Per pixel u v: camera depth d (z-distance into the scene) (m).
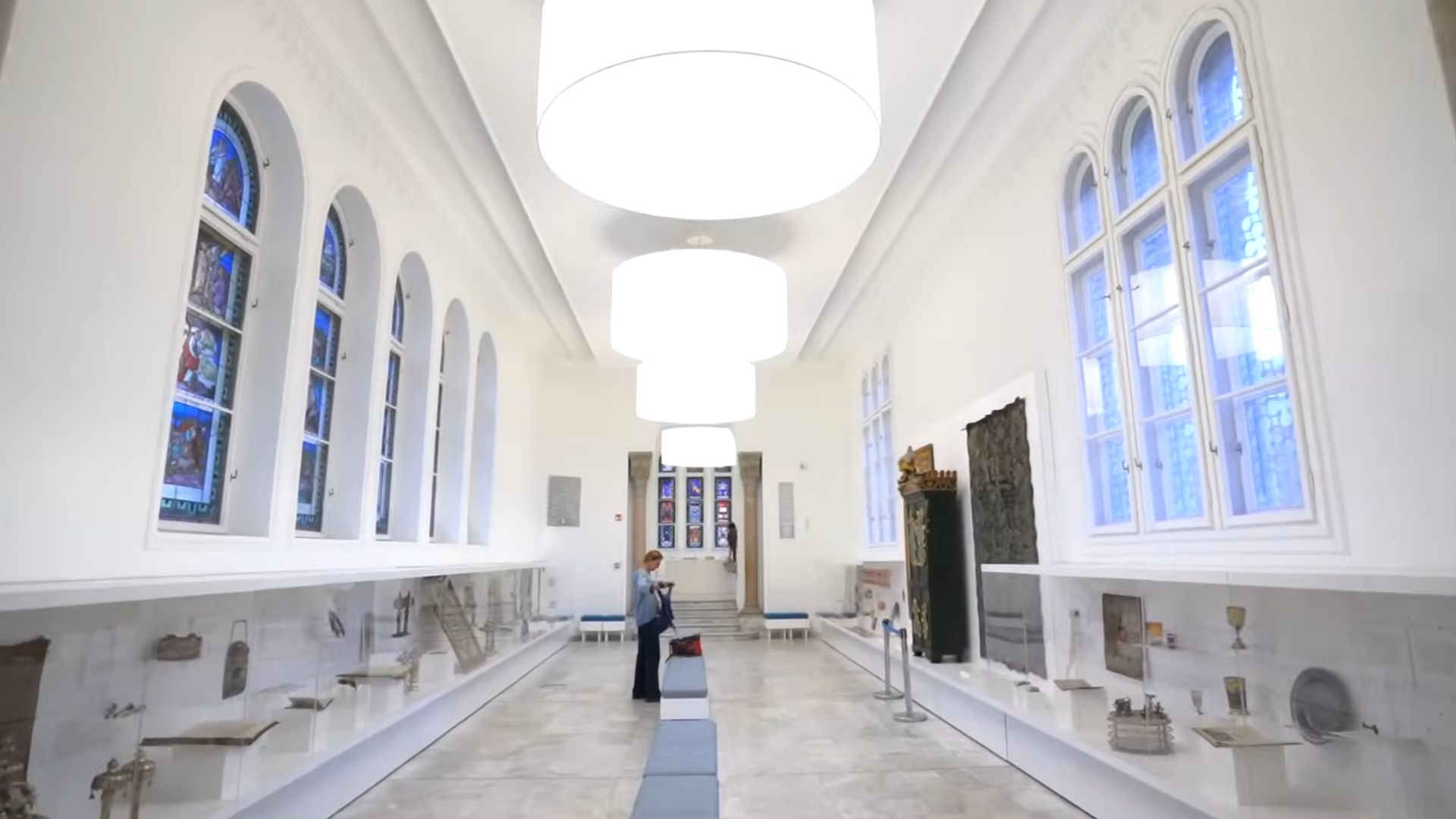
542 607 15.45
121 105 4.59
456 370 12.05
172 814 4.26
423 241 9.75
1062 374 7.32
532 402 17.09
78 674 3.62
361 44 6.84
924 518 9.89
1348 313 4.12
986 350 9.12
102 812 3.79
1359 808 3.70
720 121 5.34
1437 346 3.63
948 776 6.74
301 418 6.86
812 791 6.35
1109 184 6.57
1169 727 5.05
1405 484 3.79
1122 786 5.30
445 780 6.78
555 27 4.22
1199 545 5.37
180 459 5.88
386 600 7.20
